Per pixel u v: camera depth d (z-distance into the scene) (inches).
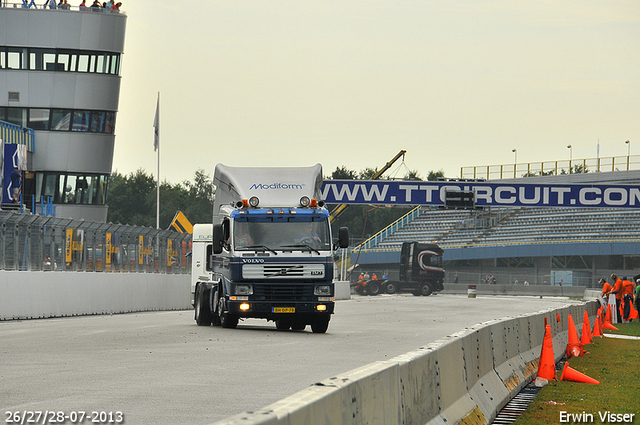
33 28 7785.4
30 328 2468.0
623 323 3937.0
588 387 1549.0
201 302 2741.1
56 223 3289.9
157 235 4328.3
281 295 2455.7
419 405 844.0
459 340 1095.0
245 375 1398.9
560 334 2241.6
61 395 1131.3
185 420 957.2
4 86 7795.3
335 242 2549.2
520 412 1250.0
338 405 587.2
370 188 7062.0
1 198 6668.3
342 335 2479.1
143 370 1440.7
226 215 2556.6
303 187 2598.4
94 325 2659.9
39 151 7844.5
